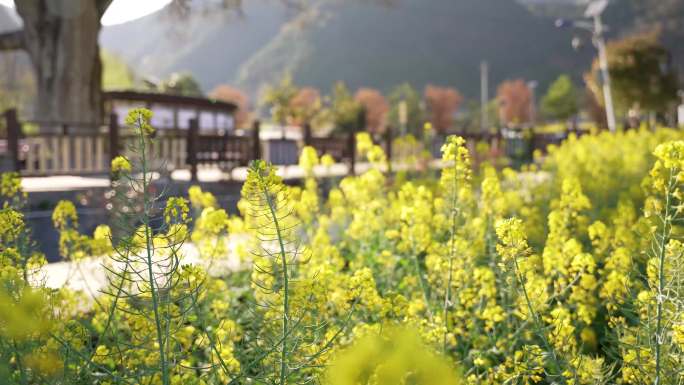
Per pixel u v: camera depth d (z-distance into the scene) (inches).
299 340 96.8
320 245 201.6
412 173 493.7
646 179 177.2
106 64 2266.2
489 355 154.3
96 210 403.5
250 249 197.9
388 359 42.1
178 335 116.4
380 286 208.1
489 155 746.8
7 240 126.3
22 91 1887.3
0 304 77.9
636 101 1526.8
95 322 133.4
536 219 268.4
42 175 496.7
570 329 128.6
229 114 1162.6
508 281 135.0
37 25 700.7
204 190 502.6
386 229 253.0
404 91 3818.9
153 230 99.9
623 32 6033.5
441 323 139.2
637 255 170.1
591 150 595.2
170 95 1017.5
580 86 7116.1
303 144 673.0
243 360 125.9
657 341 102.3
